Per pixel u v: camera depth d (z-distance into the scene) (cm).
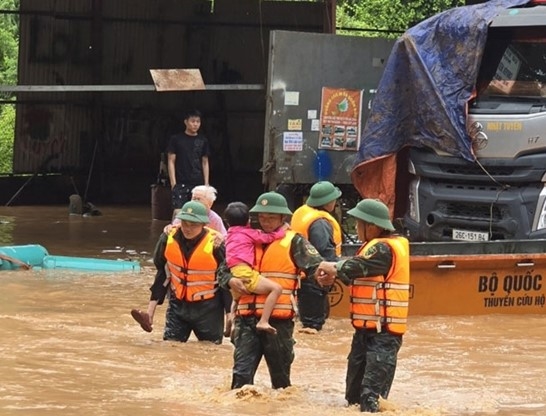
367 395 897
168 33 2809
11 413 859
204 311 1188
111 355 1104
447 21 1644
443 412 916
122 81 2797
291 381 1020
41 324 1266
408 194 1700
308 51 2042
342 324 1351
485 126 1562
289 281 932
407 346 1218
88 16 2747
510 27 1597
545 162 1537
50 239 2120
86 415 859
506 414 916
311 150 2053
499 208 1564
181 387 973
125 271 1731
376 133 1709
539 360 1153
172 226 1198
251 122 2906
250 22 2825
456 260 1398
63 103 2792
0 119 3375
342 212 2039
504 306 1431
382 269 895
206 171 1917
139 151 2862
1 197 2773
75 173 2828
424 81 1638
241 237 932
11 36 3762
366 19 3497
